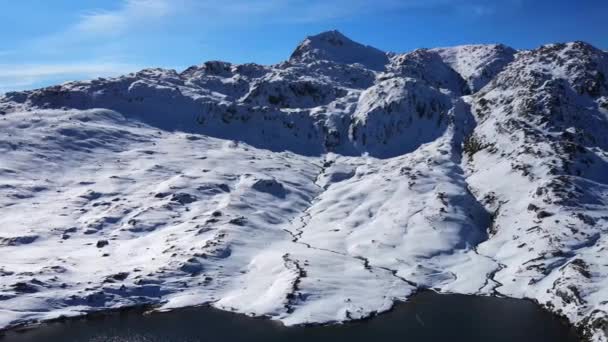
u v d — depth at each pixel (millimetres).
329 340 79562
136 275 101750
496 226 125750
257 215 140625
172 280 101312
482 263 108500
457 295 97375
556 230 109812
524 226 118062
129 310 93188
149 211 139750
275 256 112438
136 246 120312
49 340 80875
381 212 138125
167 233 127438
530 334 78938
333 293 94812
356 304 91438
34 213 139125
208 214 139750
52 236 125188
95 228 131250
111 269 105750
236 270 107875
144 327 85688
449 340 77875
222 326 85562
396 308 91812
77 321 88250
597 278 86875
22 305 89312
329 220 139125
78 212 141500
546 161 142750
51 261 108500
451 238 119688
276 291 95375
